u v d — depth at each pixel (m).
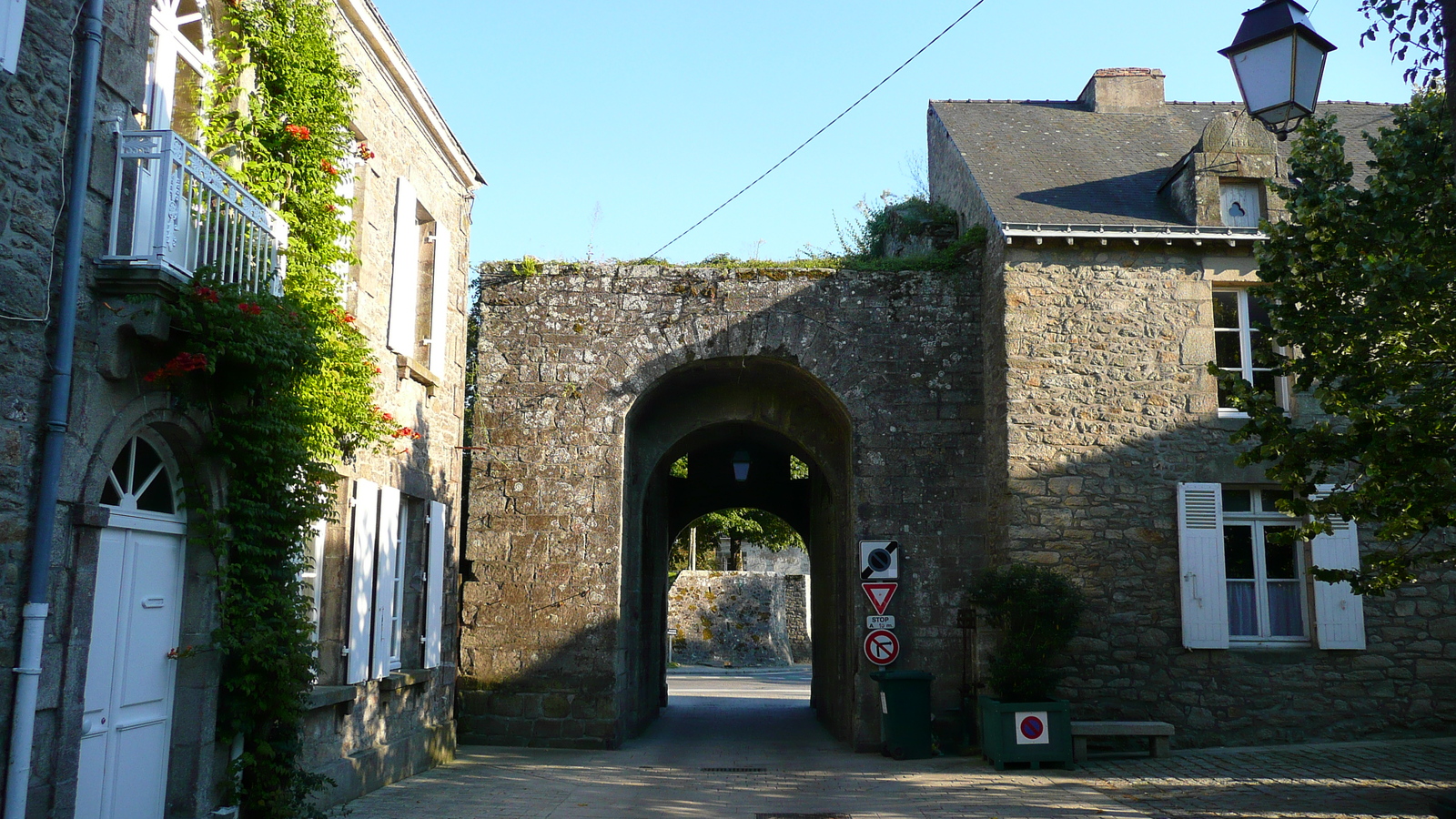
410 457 9.94
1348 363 7.43
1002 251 11.69
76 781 5.28
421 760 10.17
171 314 5.64
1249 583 11.33
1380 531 7.49
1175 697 10.92
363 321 8.72
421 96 9.95
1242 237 11.40
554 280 12.70
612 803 8.52
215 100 6.98
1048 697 10.46
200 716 6.40
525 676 12.05
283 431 6.66
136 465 6.08
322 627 8.25
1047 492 11.22
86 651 5.34
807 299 12.52
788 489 18.19
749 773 10.33
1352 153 13.21
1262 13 6.18
